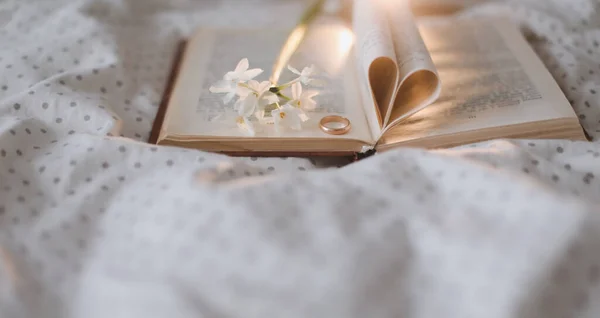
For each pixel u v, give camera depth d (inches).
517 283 14.9
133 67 23.5
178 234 16.0
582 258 15.3
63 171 18.2
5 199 17.6
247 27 25.7
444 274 15.6
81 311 15.7
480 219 16.2
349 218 16.3
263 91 20.2
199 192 16.6
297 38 22.7
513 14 26.0
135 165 18.4
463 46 24.1
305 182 17.2
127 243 16.4
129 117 21.4
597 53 24.2
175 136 19.8
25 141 19.3
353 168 17.8
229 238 15.8
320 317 15.0
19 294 15.7
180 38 25.8
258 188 16.8
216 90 20.4
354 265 15.4
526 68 22.6
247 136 19.8
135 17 26.5
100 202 17.7
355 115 20.7
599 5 25.8
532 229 15.6
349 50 24.0
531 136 20.0
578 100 21.9
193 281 15.4
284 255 15.5
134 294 15.2
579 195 17.8
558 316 15.0
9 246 16.6
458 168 17.1
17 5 25.5
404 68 20.2
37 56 22.6
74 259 16.5
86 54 23.1
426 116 20.6
